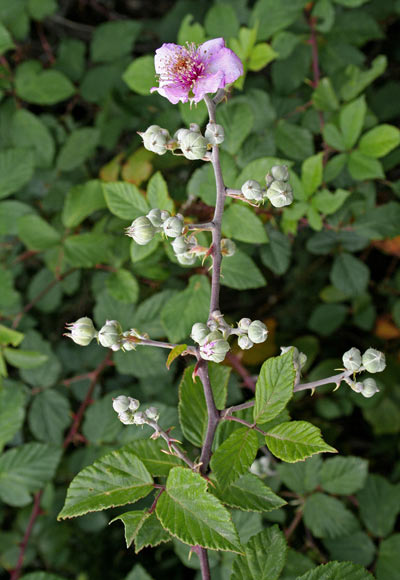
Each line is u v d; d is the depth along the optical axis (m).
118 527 0.52
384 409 0.47
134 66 0.40
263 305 0.56
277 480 0.40
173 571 0.51
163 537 0.28
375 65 0.42
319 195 0.38
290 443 0.26
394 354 0.50
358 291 0.43
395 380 0.47
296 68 0.44
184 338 0.38
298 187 0.38
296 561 0.37
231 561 0.35
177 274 0.44
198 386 0.30
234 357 0.45
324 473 0.39
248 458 0.26
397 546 0.38
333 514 0.39
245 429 0.27
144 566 0.51
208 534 0.25
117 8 0.64
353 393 0.46
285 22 0.41
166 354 0.41
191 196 0.38
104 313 0.42
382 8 0.48
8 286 0.42
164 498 0.26
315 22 0.43
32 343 0.44
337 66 0.44
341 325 0.53
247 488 0.28
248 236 0.36
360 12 0.45
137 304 0.44
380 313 0.52
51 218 0.49
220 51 0.28
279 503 0.28
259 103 0.42
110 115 0.47
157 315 0.41
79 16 0.63
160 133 0.28
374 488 0.40
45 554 0.46
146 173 0.44
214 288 0.28
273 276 0.55
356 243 0.42
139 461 0.27
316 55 0.44
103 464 0.27
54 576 0.37
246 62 0.39
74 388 0.48
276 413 0.26
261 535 0.29
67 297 0.55
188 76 0.28
